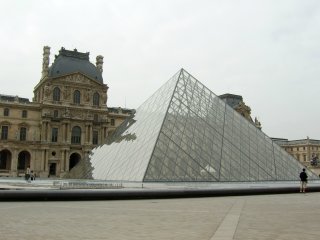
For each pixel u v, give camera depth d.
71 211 22.97
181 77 69.31
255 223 17.78
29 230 15.84
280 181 57.25
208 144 55.75
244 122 66.75
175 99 62.03
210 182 49.50
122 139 63.50
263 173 56.47
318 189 47.12
